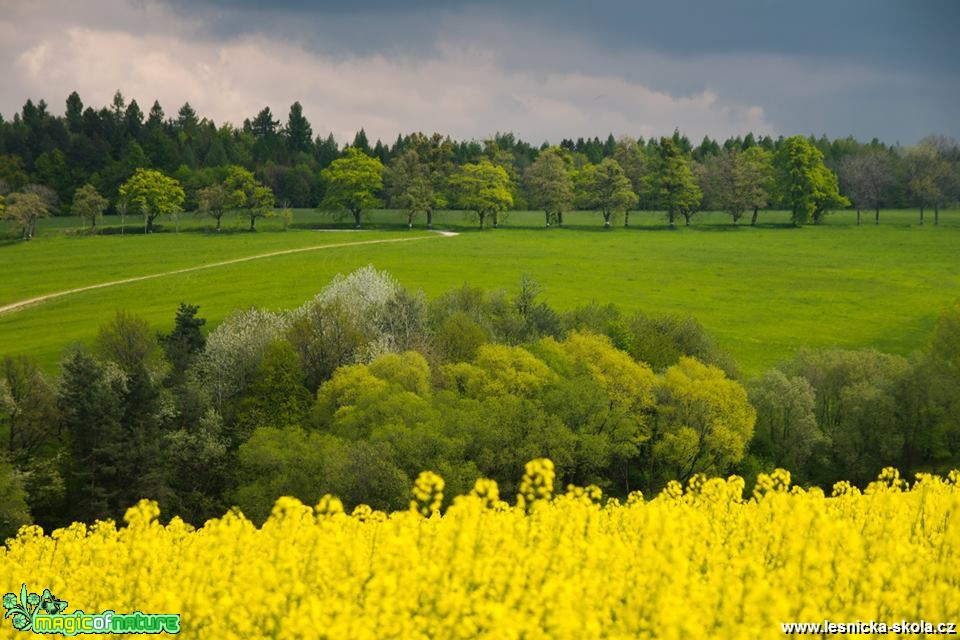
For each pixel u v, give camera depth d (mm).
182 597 21609
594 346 95062
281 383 88500
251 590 20062
